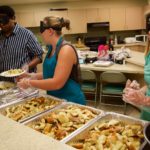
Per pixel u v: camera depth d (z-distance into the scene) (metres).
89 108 1.50
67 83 1.72
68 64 1.60
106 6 6.88
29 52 2.44
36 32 6.80
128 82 1.50
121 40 6.65
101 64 3.62
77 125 1.29
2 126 1.08
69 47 1.62
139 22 6.70
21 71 2.03
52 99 1.70
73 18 6.60
